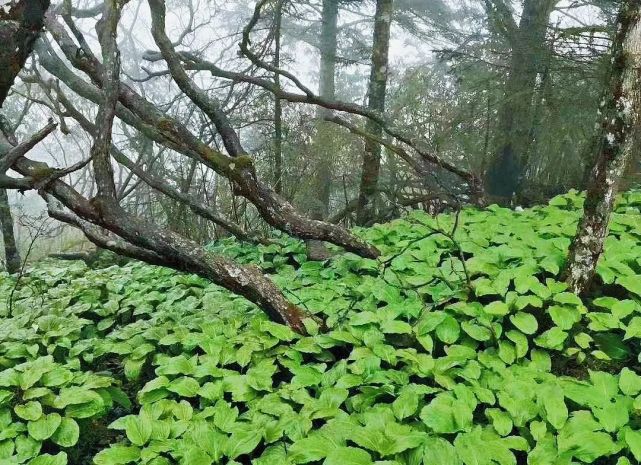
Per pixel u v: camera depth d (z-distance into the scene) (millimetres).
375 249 5719
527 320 3957
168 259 4418
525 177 10234
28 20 3906
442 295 4535
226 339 4402
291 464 2855
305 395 3541
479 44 10461
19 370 3873
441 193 8781
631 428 3100
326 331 4516
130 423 3324
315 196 10578
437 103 10977
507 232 5898
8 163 4008
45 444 3619
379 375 3596
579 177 9211
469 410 3129
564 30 7910
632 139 3895
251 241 6027
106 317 5438
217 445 3152
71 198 4223
